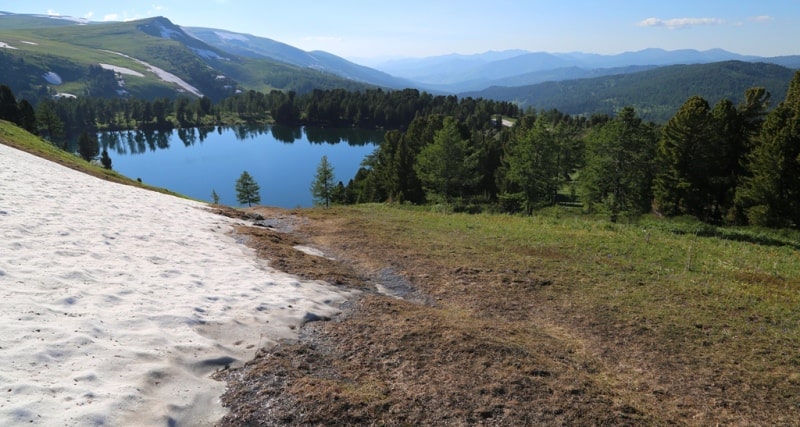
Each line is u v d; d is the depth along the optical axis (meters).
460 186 64.00
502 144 109.06
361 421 7.62
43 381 6.92
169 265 13.73
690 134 45.72
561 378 9.72
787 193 37.78
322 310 12.55
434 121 92.88
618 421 8.38
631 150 49.12
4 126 45.97
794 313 14.76
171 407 7.25
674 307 15.11
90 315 9.29
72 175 26.58
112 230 16.14
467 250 21.59
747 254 22.58
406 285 16.75
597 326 13.59
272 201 138.00
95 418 6.44
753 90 50.19
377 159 110.50
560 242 23.62
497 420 8.07
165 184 153.75
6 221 13.98
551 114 182.88
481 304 15.11
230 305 11.58
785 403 9.86
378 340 10.79
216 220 23.02
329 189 96.81
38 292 9.72
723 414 9.35
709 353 12.03
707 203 49.09
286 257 17.83
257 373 8.71
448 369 9.63
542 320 14.05
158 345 8.84
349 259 19.62
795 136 36.69
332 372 9.29
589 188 52.22
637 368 11.20
